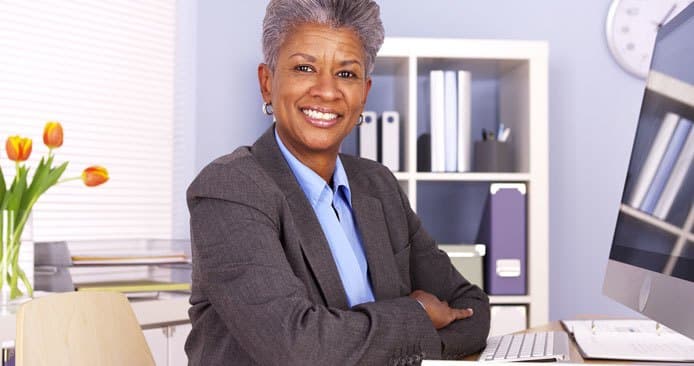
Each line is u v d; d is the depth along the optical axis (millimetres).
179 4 3039
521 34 3221
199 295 1256
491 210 2734
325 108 1334
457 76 2803
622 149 3236
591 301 3211
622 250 1327
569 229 3215
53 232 2629
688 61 1147
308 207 1301
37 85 2607
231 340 1199
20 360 1065
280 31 1346
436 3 3180
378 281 1396
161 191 2979
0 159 2496
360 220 1430
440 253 1623
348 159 1586
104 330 1220
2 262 1874
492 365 893
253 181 1233
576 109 3232
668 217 1123
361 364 1107
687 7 1182
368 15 1349
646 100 1374
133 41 2904
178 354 2414
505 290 2725
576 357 1221
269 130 1401
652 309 1141
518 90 2900
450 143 2803
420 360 1162
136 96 2910
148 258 2211
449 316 1360
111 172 2812
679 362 1151
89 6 2768
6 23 2531
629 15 3236
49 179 2010
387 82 3172
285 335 1094
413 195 2738
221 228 1190
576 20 3236
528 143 2779
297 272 1237
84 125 2742
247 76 3035
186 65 3002
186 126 2982
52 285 2109
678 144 1149
